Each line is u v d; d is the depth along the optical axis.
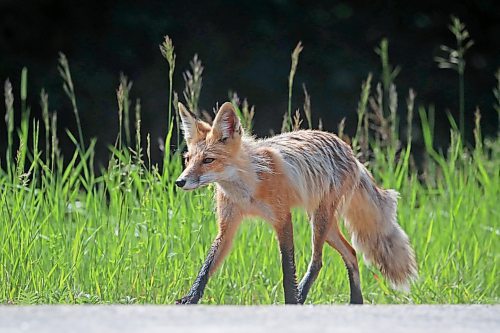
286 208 10.59
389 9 26.09
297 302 10.41
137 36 24.44
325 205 11.12
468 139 25.00
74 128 23.19
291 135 11.22
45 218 11.52
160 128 23.88
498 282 12.62
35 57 23.67
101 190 12.27
